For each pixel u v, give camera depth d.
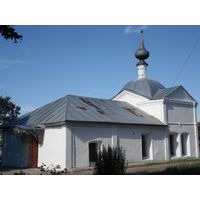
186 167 13.18
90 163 16.14
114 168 11.21
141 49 27.86
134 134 19.33
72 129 15.40
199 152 27.91
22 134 18.38
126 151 18.39
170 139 23.92
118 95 26.45
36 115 18.75
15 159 18.66
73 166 15.05
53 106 19.00
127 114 20.91
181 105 24.91
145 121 20.72
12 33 11.71
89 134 16.25
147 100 23.81
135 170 14.97
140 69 27.88
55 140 15.77
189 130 25.27
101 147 16.81
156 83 26.80
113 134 17.67
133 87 26.30
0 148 29.62
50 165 14.35
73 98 19.78
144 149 20.80
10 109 27.42
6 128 19.88
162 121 22.55
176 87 24.34
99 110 19.12
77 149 15.43
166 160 21.81
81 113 16.95
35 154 17.11
